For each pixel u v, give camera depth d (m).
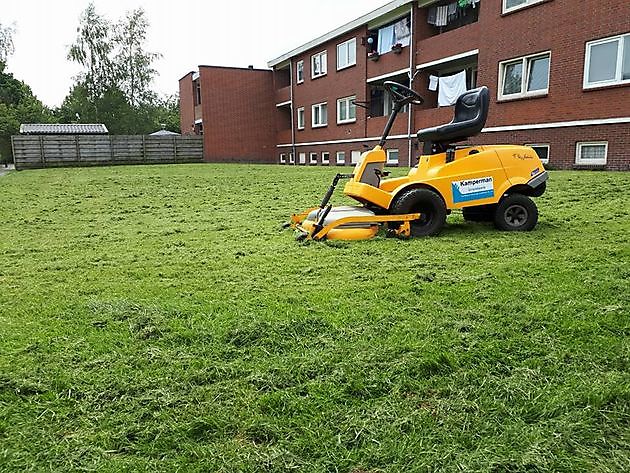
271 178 10.98
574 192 6.82
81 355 2.10
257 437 1.57
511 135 12.01
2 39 42.91
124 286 3.19
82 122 33.94
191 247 4.50
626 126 9.66
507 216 4.91
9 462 1.44
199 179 11.17
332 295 2.87
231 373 1.95
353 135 18.89
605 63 9.98
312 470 1.42
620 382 1.82
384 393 1.80
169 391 1.82
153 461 1.46
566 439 1.53
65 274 3.55
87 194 9.04
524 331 2.29
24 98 45.16
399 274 3.33
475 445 1.51
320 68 20.94
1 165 36.31
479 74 12.78
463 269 3.42
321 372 1.95
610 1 9.73
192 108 28.20
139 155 21.55
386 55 16.77
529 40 11.36
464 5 13.77
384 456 1.47
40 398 1.78
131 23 33.88
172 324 2.43
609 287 2.85
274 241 4.66
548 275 3.17
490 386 1.83
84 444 1.53
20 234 5.40
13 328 2.42
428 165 4.87
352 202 7.18
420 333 2.28
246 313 2.56
